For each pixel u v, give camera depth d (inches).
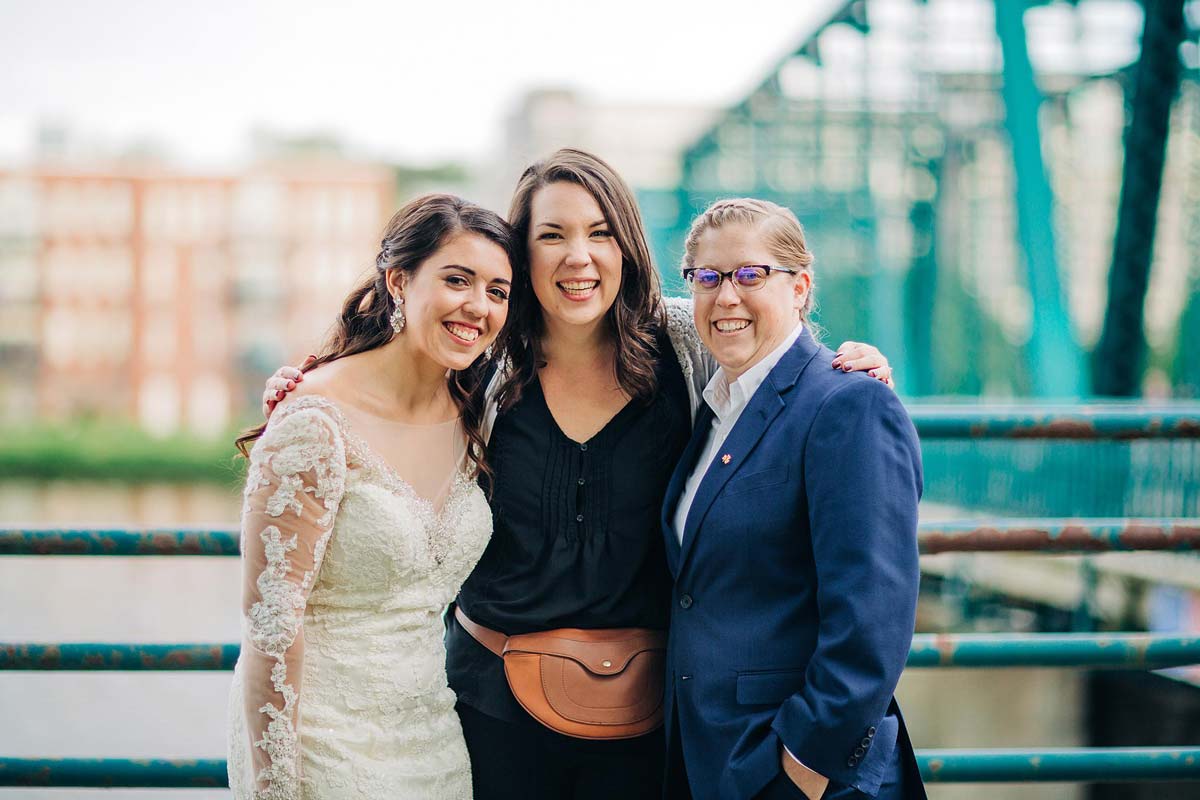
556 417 97.3
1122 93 594.9
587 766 94.3
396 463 87.6
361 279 93.3
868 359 87.1
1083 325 602.9
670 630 90.4
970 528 100.2
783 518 84.7
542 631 93.7
